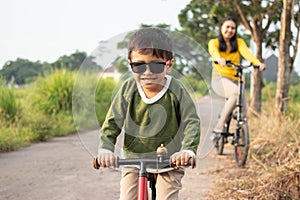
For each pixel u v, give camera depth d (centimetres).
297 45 803
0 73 1158
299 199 475
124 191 314
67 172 654
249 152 689
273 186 492
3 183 588
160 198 308
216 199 499
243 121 659
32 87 1334
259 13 933
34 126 1043
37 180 604
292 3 758
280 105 777
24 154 810
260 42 1028
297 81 1516
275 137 698
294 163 511
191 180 588
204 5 1109
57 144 946
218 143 739
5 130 947
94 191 550
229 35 691
